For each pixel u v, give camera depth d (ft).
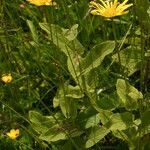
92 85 1.40
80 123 1.40
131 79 1.67
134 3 1.36
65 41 1.40
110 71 1.63
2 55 1.89
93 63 1.33
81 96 1.37
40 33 1.87
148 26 1.43
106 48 1.31
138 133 1.26
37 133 1.56
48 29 1.42
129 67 1.45
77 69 1.36
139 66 1.47
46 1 1.28
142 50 1.28
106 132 1.30
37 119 1.42
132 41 1.52
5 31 1.71
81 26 1.80
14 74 1.82
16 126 1.61
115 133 1.29
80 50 1.43
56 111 1.70
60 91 1.42
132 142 1.27
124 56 1.45
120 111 1.45
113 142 1.51
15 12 2.03
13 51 1.87
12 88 1.72
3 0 1.84
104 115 1.25
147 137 1.29
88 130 1.40
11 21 1.89
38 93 1.75
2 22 1.73
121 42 1.47
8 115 1.68
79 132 1.38
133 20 1.50
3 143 1.61
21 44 1.84
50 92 1.77
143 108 1.30
